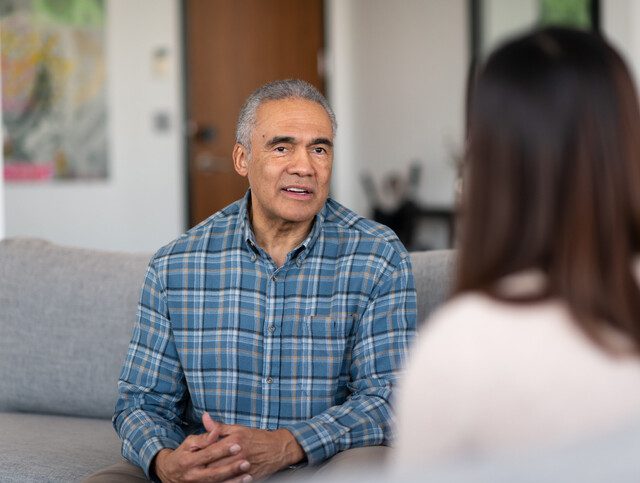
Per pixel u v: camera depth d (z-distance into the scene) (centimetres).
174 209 668
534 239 93
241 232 200
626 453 64
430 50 734
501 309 92
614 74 94
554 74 93
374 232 200
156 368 201
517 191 94
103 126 639
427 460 92
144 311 203
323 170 196
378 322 194
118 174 648
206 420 179
